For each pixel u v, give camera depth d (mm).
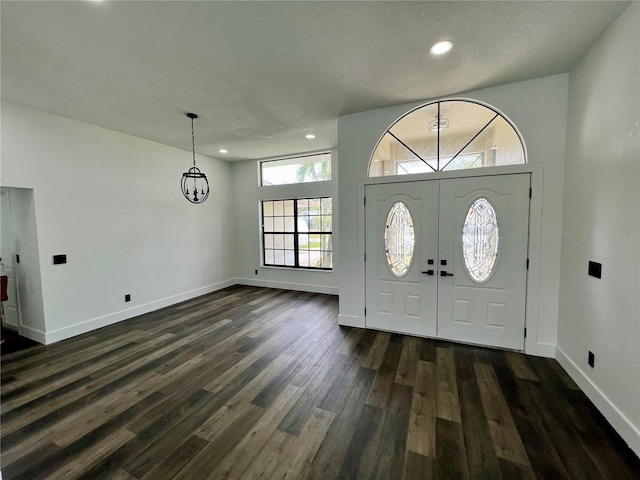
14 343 3422
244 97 2998
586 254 2309
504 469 1622
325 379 2590
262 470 1646
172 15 1776
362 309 3762
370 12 1789
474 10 1792
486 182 3029
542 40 2127
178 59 2283
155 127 3930
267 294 5668
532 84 2756
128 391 2436
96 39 2008
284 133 4242
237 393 2395
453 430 1932
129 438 1901
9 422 2057
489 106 2936
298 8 1740
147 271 4598
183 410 2184
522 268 2953
